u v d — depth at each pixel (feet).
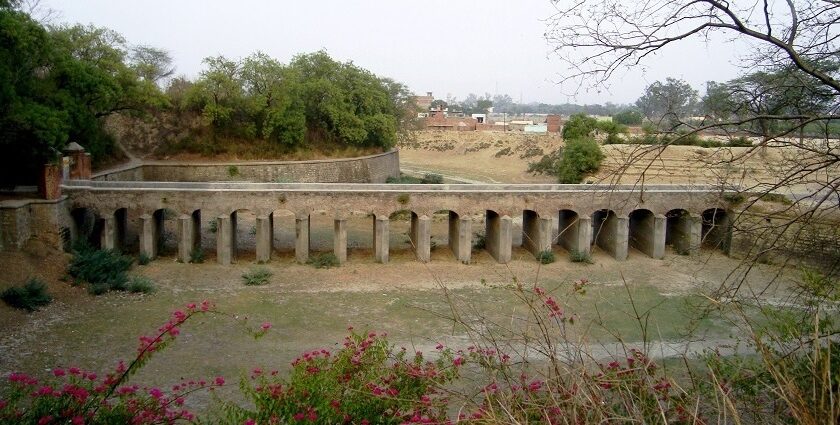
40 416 30.83
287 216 170.30
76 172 130.41
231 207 117.39
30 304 86.69
